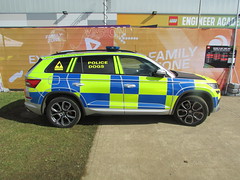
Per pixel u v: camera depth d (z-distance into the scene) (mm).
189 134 3775
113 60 3877
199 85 3928
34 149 3129
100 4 13539
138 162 2873
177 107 4039
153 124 4227
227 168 2760
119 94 3826
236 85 6555
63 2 13508
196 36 6621
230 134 3791
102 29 6574
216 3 13695
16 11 13547
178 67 6859
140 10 13680
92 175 2570
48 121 4297
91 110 3885
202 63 6816
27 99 3896
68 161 2840
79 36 6613
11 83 6914
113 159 2930
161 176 2582
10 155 2949
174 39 6652
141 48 6711
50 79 3766
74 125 4059
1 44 6566
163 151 3178
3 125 4047
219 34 6594
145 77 3836
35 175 2527
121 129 3963
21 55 6688
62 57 3869
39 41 6605
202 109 4020
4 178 2459
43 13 13617
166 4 13648
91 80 3777
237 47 6691
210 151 3191
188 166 2795
